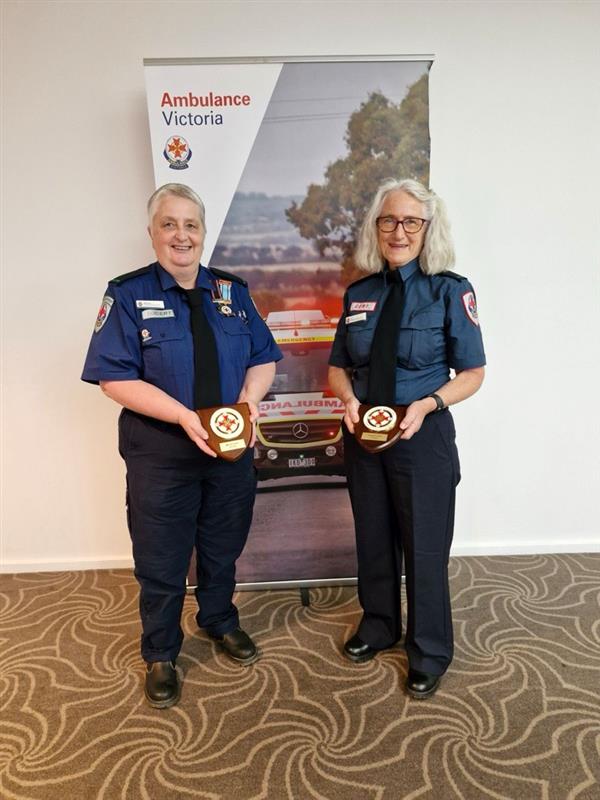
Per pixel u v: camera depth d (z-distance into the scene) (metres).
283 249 1.93
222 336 1.54
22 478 2.31
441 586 1.56
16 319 2.14
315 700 1.59
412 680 1.60
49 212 2.05
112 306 1.45
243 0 1.89
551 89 1.98
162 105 1.80
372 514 1.62
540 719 1.50
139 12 1.89
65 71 1.93
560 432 2.30
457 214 2.07
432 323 1.47
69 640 1.91
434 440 1.48
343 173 1.88
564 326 2.19
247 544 2.17
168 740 1.47
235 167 1.86
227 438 1.39
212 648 1.85
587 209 2.08
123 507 2.36
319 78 1.80
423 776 1.33
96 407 2.25
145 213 2.05
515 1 1.91
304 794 1.30
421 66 1.79
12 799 1.31
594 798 1.27
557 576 2.23
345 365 1.69
